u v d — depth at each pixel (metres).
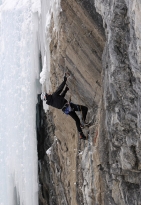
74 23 24.25
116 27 17.34
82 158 24.53
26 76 40.09
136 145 18.03
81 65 24.97
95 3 20.36
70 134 29.12
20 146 41.31
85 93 25.44
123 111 18.22
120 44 17.48
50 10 30.89
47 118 36.59
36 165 40.03
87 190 23.66
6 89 43.22
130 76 17.44
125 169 19.06
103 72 20.80
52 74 30.73
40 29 36.34
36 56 38.41
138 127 17.36
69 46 25.55
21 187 41.50
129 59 16.86
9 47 42.97
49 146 37.84
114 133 19.12
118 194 20.17
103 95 20.70
